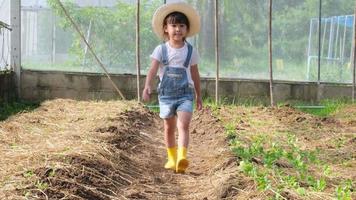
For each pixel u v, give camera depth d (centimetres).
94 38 1529
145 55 1536
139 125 1010
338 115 1264
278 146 800
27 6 1510
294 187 537
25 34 1507
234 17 1549
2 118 1074
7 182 520
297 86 1534
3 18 1498
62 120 977
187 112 669
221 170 651
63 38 1526
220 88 1508
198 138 942
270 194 510
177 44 682
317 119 1113
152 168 704
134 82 1491
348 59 1577
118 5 1533
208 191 584
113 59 1531
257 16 1552
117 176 616
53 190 510
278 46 1563
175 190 607
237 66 1552
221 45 1550
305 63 1570
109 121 942
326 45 1566
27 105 1370
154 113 1211
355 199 515
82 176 566
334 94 1552
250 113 1187
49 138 755
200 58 1549
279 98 1529
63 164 582
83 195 525
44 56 1520
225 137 845
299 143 864
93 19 1527
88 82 1485
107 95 1488
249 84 1516
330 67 1573
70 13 1522
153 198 570
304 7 1562
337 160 745
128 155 737
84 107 1165
